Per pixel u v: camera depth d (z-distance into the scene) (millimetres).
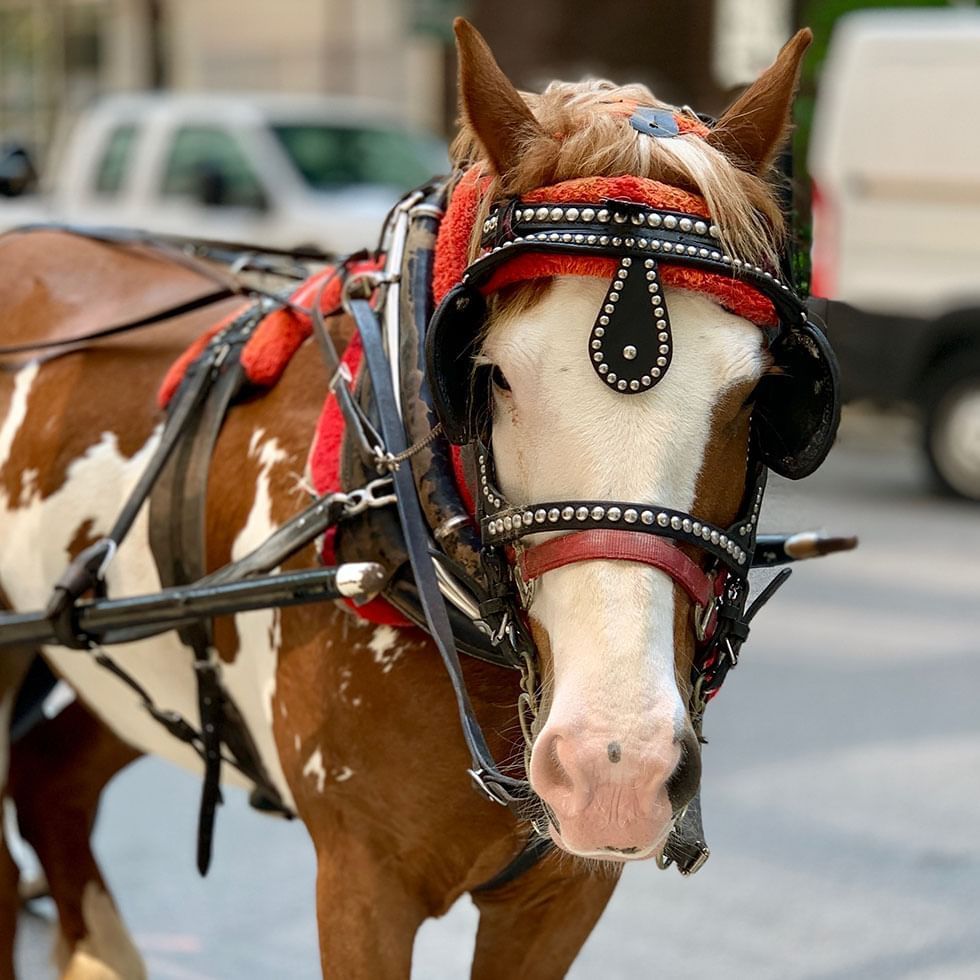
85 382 2791
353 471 2209
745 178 1987
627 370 1849
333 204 9516
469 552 2062
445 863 2234
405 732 2168
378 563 2148
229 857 4066
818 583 6715
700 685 1954
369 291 2352
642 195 1904
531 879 2295
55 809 3211
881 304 8570
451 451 2148
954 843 4098
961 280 8375
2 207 10406
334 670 2221
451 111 13070
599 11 9383
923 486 9016
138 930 3652
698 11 9531
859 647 5781
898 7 10250
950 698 5203
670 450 1844
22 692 3174
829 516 8117
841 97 8625
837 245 8648
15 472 2832
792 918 3703
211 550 2463
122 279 3064
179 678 2633
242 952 3557
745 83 3219
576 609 1820
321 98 15938
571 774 1757
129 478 2645
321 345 2361
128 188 10133
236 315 2721
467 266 2010
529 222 1923
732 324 1899
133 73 17844
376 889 2229
